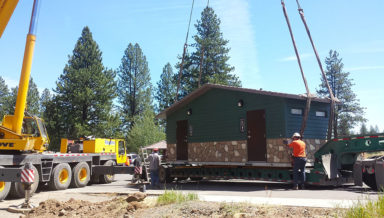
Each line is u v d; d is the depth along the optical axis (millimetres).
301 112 13680
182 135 17797
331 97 13461
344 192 10906
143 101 63406
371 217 5387
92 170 17516
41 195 12828
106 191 13461
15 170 10094
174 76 48188
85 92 46125
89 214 7902
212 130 16062
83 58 49906
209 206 7414
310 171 12523
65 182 14977
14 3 11969
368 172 11305
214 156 15773
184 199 8414
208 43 46688
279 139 13070
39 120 14086
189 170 17125
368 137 11703
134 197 8844
